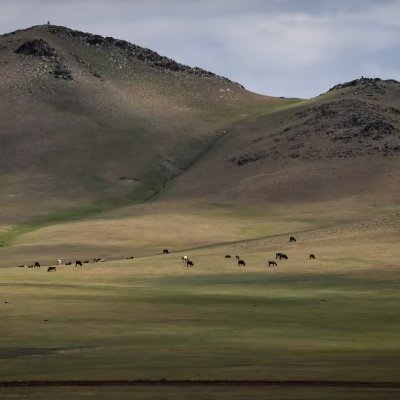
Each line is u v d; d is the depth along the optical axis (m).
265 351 110.31
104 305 159.25
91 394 79.81
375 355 106.44
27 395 79.44
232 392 80.31
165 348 113.06
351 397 77.12
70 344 116.69
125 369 95.00
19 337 122.56
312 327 136.38
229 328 134.00
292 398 76.81
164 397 78.00
